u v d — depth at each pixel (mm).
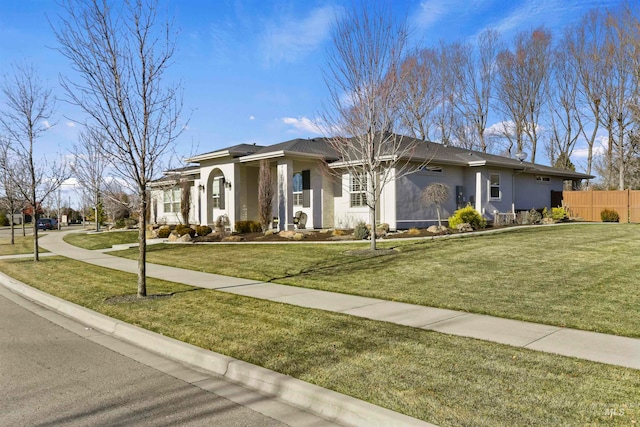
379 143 14219
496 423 3551
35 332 7297
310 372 4789
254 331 6465
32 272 13805
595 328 6191
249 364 5141
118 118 8742
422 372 4668
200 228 22031
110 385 4883
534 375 4512
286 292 9367
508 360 4977
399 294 8766
